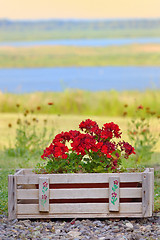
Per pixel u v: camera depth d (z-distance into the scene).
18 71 44.16
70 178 4.84
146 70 39.03
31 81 30.20
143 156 8.62
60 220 4.96
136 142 8.84
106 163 5.04
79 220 4.93
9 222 4.82
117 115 16.72
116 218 4.93
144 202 4.83
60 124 13.54
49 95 18.17
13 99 18.36
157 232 4.55
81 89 18.45
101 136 5.01
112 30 107.25
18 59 52.88
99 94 17.97
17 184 4.87
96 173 4.86
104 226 4.73
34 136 9.48
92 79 30.38
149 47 56.97
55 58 54.88
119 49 58.31
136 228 4.70
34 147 9.34
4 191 6.21
